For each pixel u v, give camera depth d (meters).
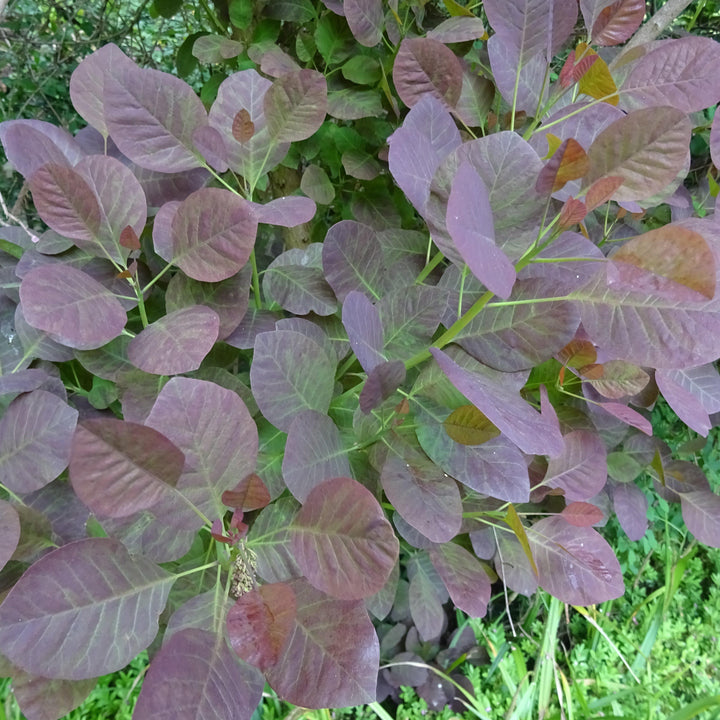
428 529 0.34
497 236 0.32
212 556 0.37
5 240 0.41
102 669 0.28
